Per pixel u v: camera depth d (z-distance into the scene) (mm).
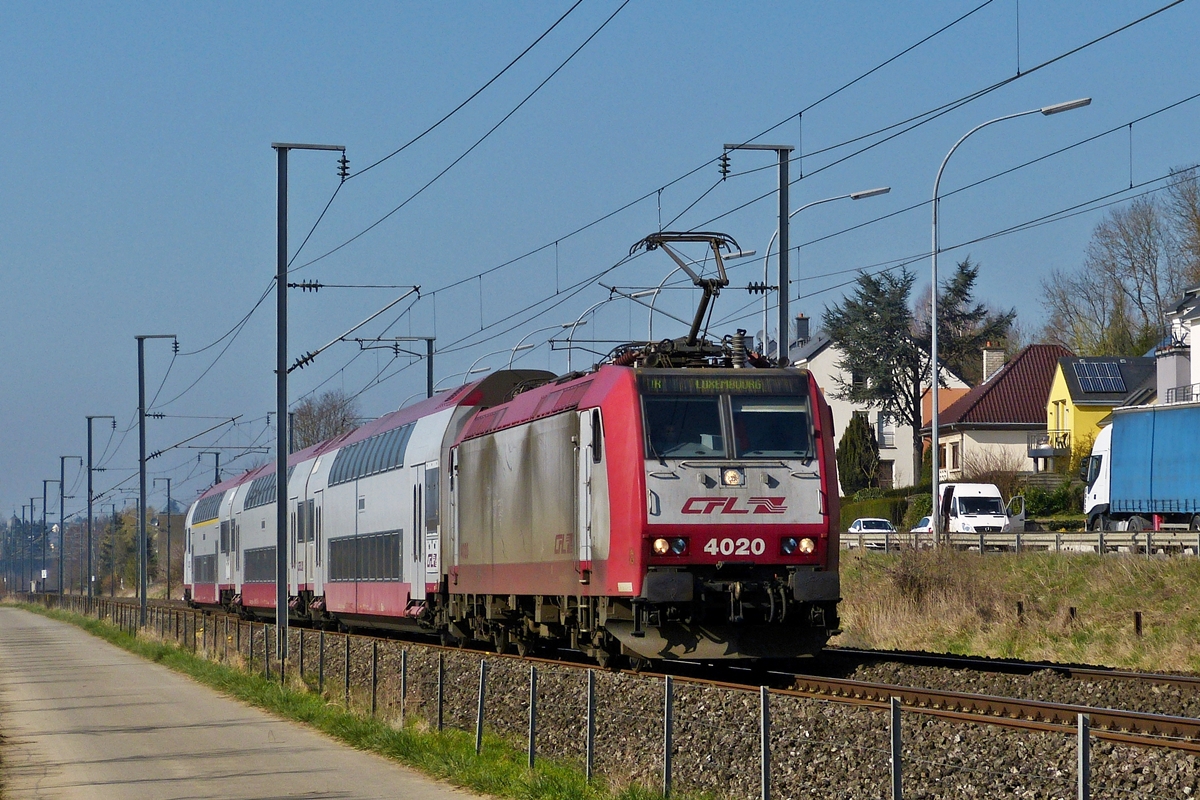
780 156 43312
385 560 50125
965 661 31938
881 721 21375
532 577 35469
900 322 124125
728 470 29984
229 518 83188
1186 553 50719
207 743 29188
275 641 45656
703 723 22906
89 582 130250
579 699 26562
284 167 45938
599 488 30984
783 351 43000
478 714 25781
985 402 129000
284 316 46031
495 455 38781
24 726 33906
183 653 57781
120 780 24469
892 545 59594
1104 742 18922
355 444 57219
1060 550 57094
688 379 30609
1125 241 135125
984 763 18781
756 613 29984
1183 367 100062
